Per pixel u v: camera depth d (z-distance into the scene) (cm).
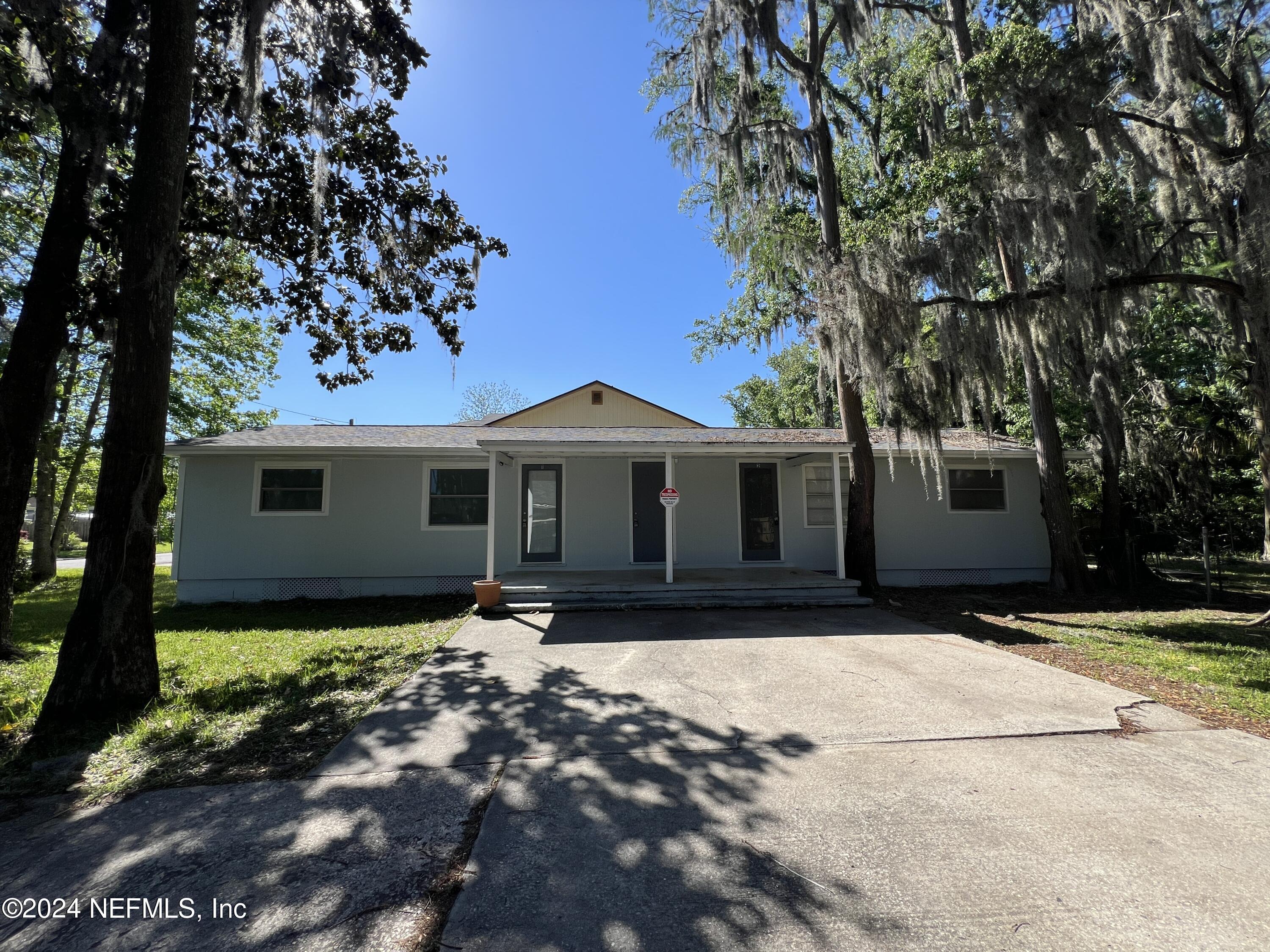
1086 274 757
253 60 607
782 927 212
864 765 351
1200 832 275
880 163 1359
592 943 205
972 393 914
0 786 338
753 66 1020
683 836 274
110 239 657
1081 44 784
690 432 1254
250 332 1764
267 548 1071
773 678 535
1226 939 204
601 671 564
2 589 644
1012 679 528
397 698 487
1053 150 795
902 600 990
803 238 1063
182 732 415
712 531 1165
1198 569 1477
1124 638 704
